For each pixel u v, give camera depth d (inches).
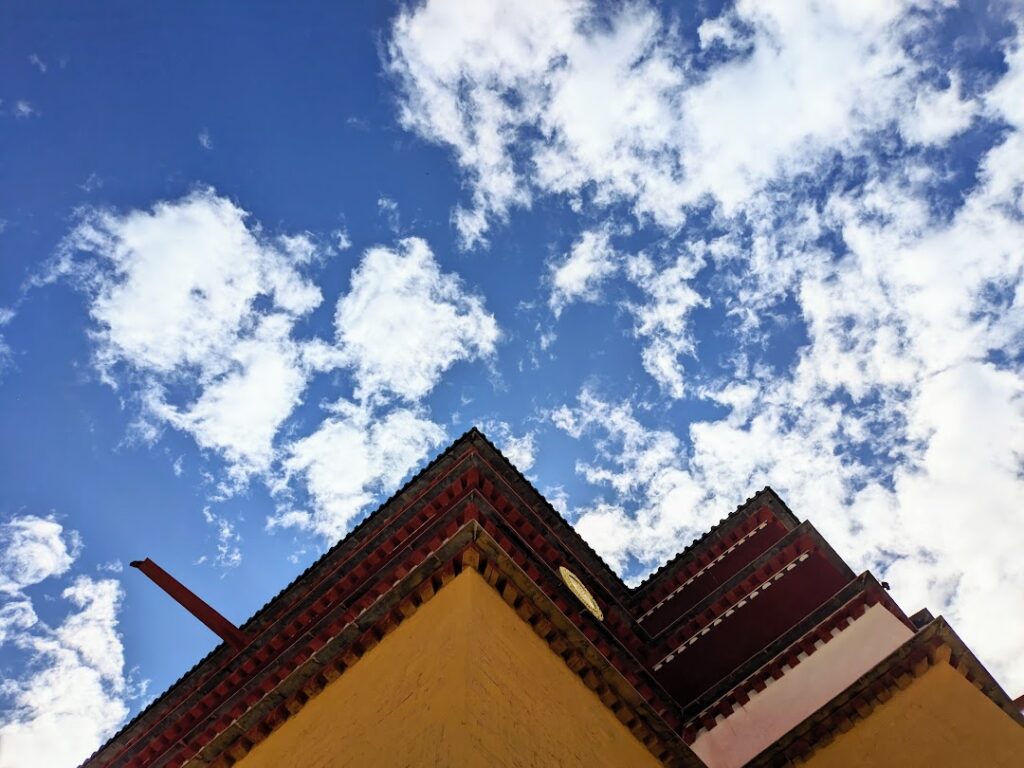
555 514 960.9
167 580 748.0
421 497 776.9
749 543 994.1
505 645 491.5
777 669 764.0
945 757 593.0
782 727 713.0
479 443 874.1
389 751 424.2
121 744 783.1
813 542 871.7
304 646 641.0
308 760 475.8
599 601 863.7
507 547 642.8
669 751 570.9
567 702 511.2
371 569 724.0
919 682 636.7
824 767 636.1
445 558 540.1
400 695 462.0
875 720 636.1
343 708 497.7
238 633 754.2
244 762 527.5
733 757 717.9
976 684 629.3
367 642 538.9
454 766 376.8
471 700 421.7
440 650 468.8
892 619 722.8
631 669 725.3
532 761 425.1
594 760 484.1
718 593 878.4
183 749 648.4
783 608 839.7
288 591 828.6
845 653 729.6
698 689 815.7
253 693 640.4
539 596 547.8
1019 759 570.6
